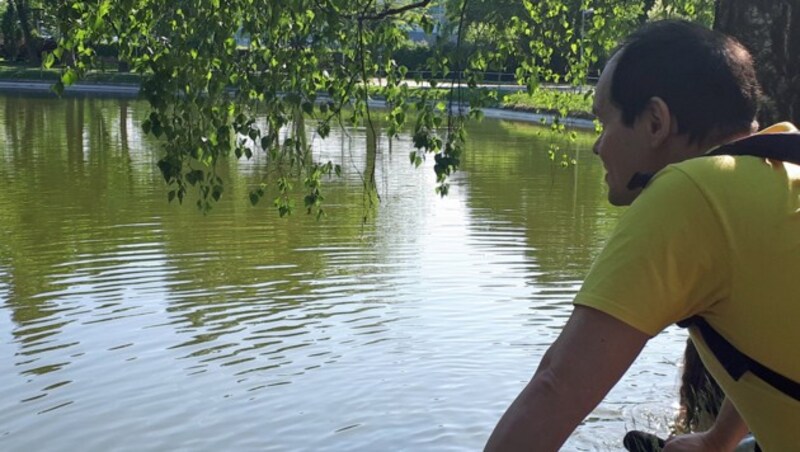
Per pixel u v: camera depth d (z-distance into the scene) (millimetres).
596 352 1523
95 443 5902
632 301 1523
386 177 18188
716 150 1652
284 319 8344
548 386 1541
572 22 9070
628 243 1552
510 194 16156
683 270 1544
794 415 1603
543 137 28797
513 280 9805
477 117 7117
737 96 1702
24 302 8789
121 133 26531
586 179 18469
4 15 58188
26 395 6590
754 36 5875
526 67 8734
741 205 1558
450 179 18094
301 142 7191
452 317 8391
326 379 6883
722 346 1616
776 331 1561
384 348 7578
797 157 1619
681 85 1687
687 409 5484
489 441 1569
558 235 12359
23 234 11914
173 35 6199
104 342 7680
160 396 6578
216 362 7250
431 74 7145
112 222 12711
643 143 1737
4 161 19875
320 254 10922
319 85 6973
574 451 5801
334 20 6336
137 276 9758
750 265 1547
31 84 49406
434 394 6660
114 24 6188
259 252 10961
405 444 5938
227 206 14086
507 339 7832
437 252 11070
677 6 9477
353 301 8930
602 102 1798
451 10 7395
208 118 6285
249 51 6543
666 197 1563
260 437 5992
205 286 9398
